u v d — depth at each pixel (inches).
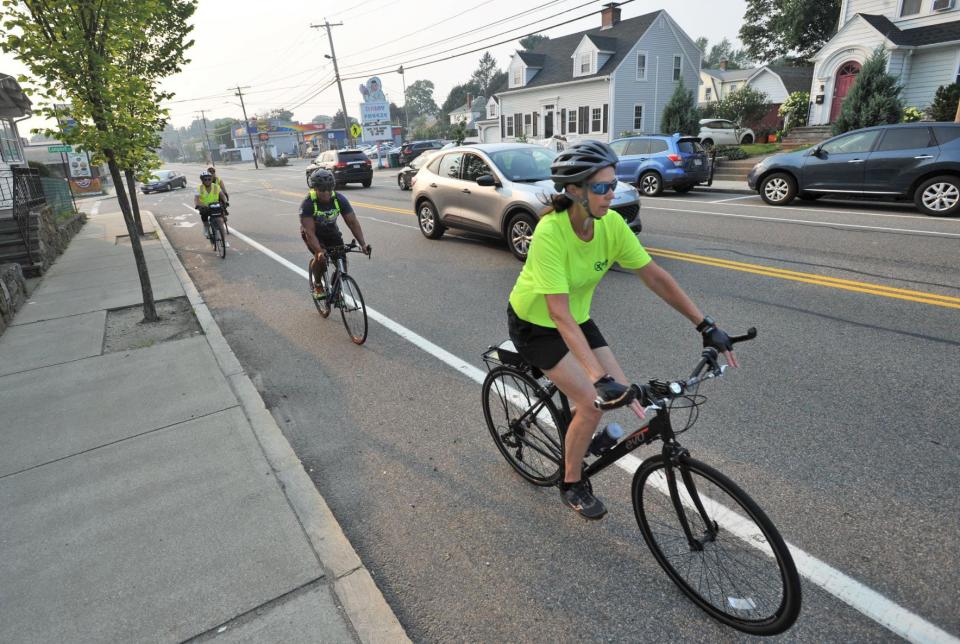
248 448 142.2
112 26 223.0
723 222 427.2
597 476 129.7
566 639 88.7
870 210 447.5
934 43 762.8
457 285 298.5
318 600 94.3
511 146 383.9
